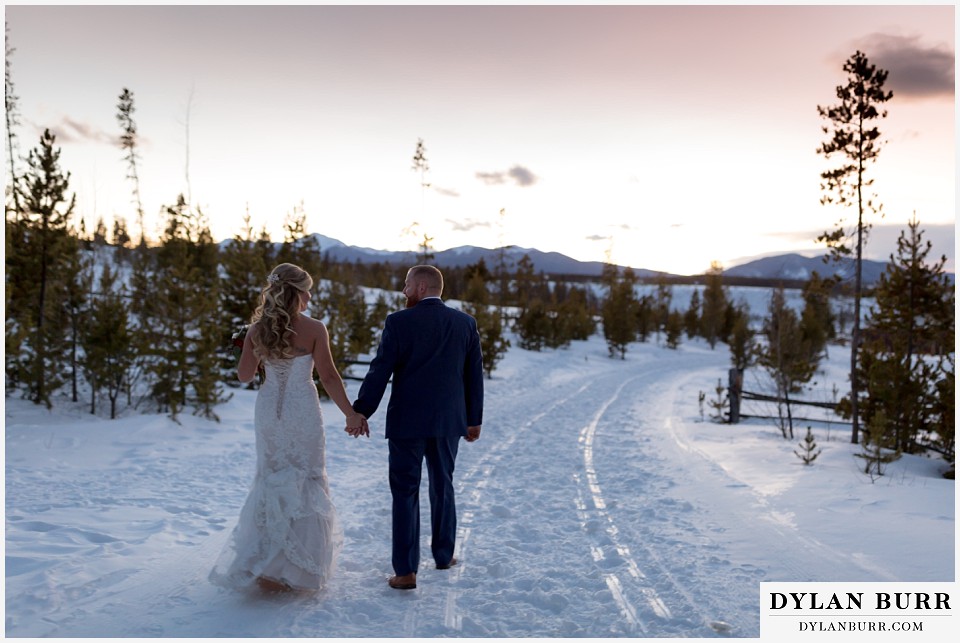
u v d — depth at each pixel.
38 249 13.73
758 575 4.28
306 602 3.69
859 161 13.41
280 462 3.77
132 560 4.28
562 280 84.25
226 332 14.66
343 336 15.90
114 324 11.86
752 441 10.83
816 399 22.53
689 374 30.28
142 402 13.01
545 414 14.12
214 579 3.66
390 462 4.14
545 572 4.32
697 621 3.55
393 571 4.30
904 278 13.20
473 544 4.95
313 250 20.55
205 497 6.20
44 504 5.58
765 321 17.69
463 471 7.79
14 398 12.22
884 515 5.59
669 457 9.09
